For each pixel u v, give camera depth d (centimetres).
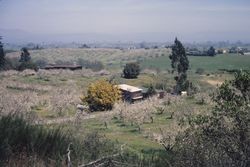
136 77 9281
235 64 13488
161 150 1645
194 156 848
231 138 849
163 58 18075
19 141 805
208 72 10900
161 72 10888
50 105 4753
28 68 9350
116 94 5306
